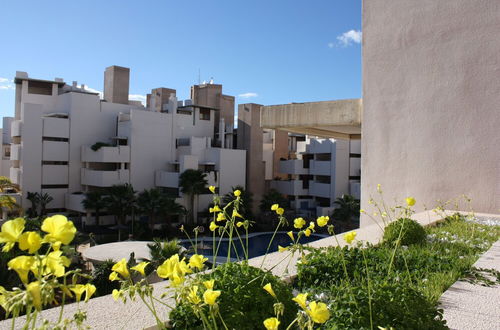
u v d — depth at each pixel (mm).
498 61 8461
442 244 5355
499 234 6109
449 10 9109
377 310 2254
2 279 7426
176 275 1666
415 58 9578
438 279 3623
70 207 39531
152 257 15430
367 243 4945
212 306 1611
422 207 9383
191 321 2277
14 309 1045
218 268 2682
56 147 39844
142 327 2398
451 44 9070
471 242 5523
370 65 10281
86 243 31906
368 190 10234
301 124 11250
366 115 10289
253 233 38812
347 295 2398
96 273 11953
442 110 9164
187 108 47688
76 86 45438
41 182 39094
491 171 8523
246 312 2324
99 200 37094
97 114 42312
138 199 37750
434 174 9242
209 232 37906
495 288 3449
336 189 44688
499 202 8398
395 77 9883
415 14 9602
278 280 2717
